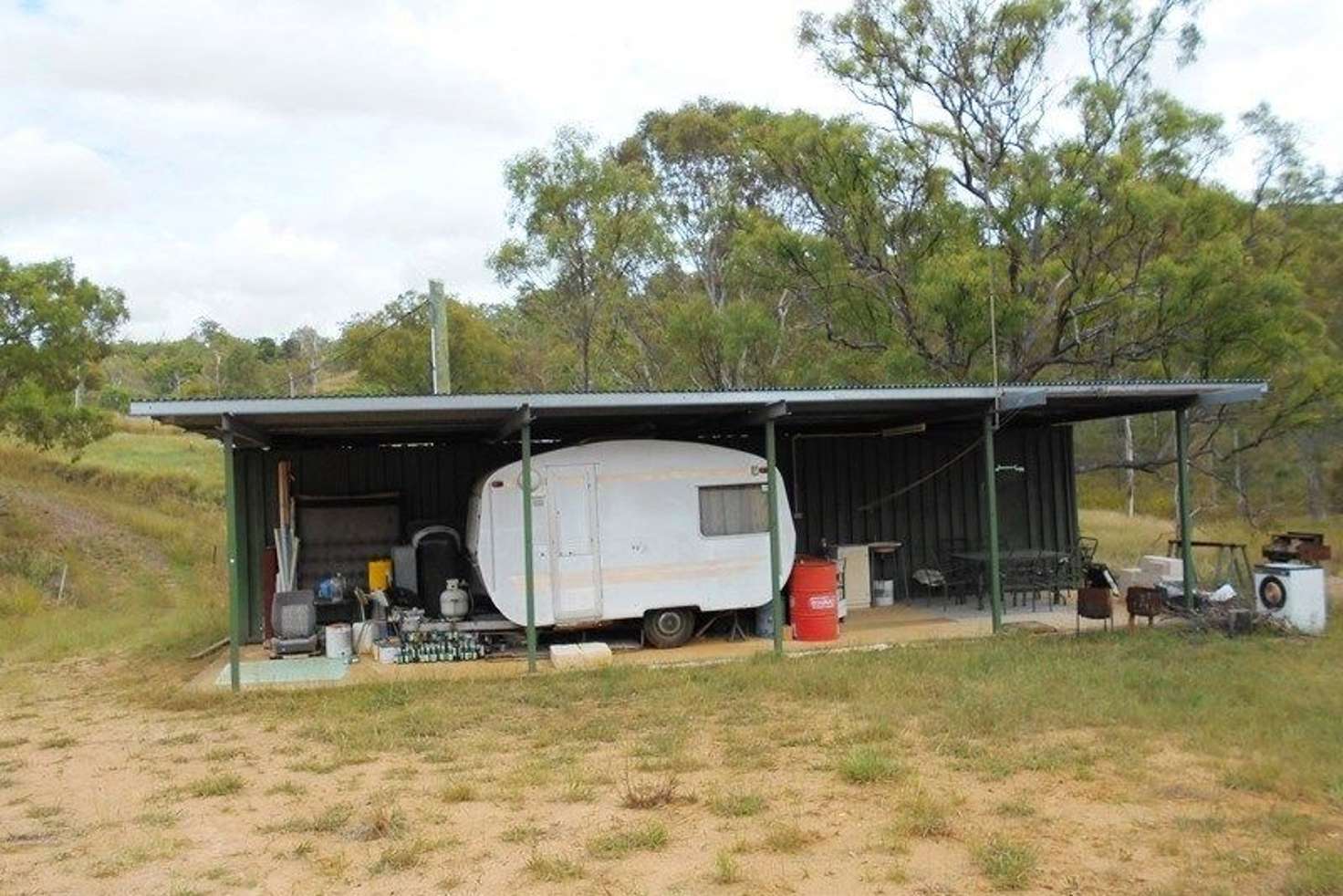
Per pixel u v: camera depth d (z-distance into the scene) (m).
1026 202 20.17
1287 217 22.16
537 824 6.63
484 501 13.04
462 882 5.74
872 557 16.75
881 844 6.05
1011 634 13.44
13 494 30.84
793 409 13.48
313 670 12.42
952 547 17.09
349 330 35.66
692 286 31.41
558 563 13.17
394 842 6.37
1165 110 20.41
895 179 21.08
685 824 6.54
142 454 38.88
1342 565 21.30
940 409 13.97
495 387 35.09
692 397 12.14
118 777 8.27
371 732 9.39
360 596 14.09
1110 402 14.24
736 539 13.66
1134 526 29.25
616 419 14.12
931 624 14.45
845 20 21.84
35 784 8.19
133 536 29.59
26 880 6.01
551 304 27.89
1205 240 19.00
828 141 20.84
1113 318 19.95
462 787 7.33
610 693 10.89
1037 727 8.70
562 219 27.16
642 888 5.55
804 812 6.68
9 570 24.80
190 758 8.80
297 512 15.05
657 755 8.27
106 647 16.16
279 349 64.00
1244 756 7.69
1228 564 18.72
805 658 12.34
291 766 8.37
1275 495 35.78
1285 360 18.81
